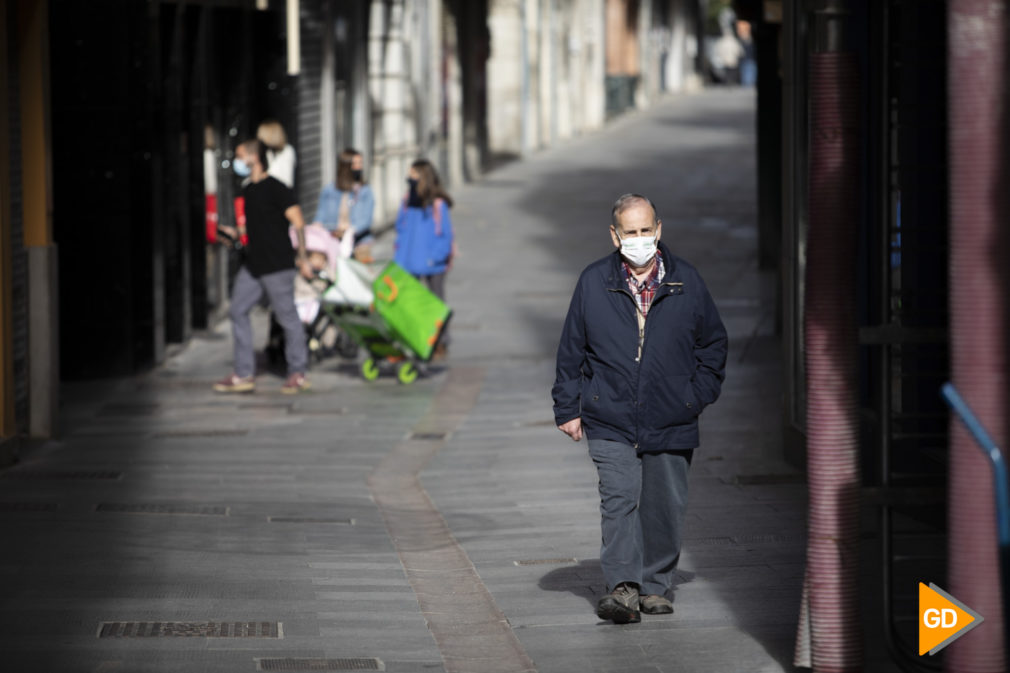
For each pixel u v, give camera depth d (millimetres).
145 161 38906
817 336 15508
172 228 42625
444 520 25219
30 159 30594
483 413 35188
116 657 17406
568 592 20516
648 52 164250
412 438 32438
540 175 97312
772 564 21688
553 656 17719
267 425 33719
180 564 21938
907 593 19500
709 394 18641
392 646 18078
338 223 42625
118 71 38250
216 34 48875
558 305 51156
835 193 15250
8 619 18938
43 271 30922
